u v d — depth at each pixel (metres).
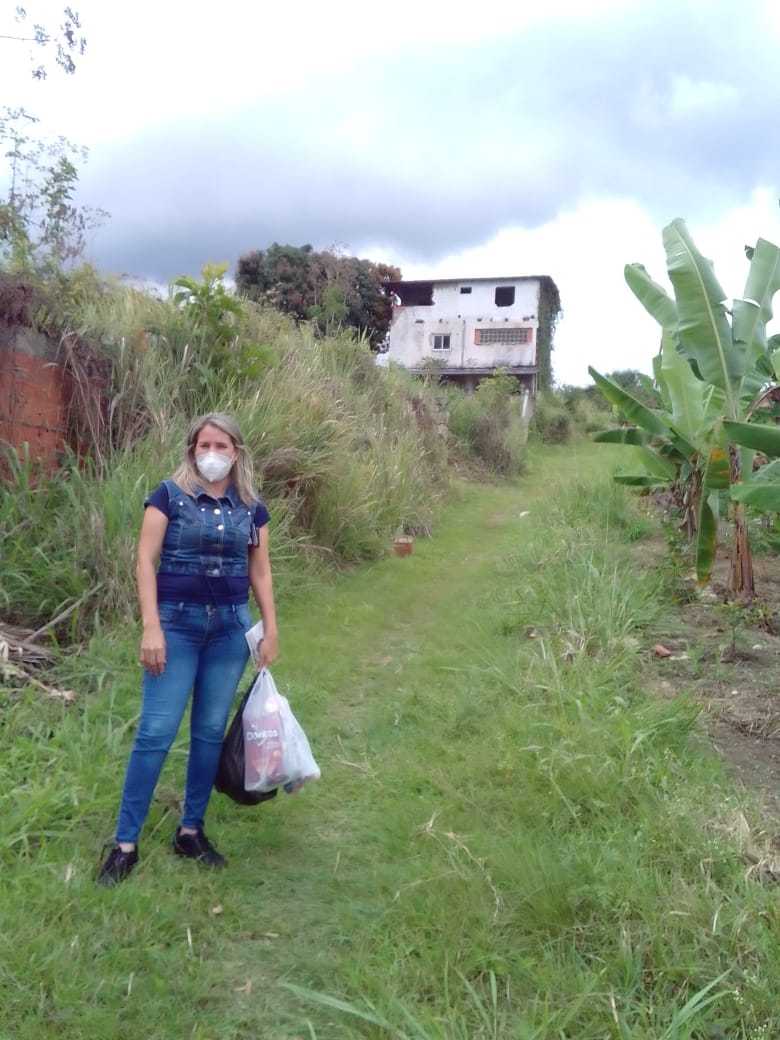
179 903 3.30
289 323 12.06
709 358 7.08
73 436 6.89
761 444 5.69
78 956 2.90
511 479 17.61
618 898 3.15
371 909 3.31
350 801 4.21
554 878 3.26
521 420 21.28
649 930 3.01
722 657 5.97
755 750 4.61
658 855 3.45
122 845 3.44
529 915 3.18
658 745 4.46
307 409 9.28
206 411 8.13
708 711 5.04
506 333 34.56
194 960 3.00
